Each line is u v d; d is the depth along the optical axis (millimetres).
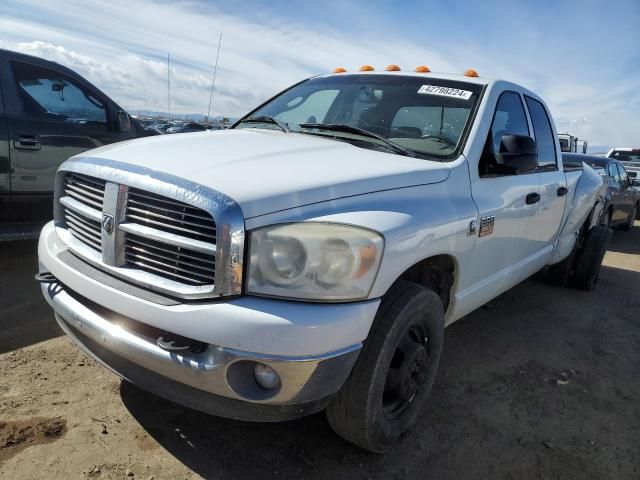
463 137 3000
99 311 2293
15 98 4715
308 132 3189
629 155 18109
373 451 2500
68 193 2641
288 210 1996
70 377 2988
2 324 3580
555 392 3410
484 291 3275
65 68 5133
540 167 3922
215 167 2160
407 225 2230
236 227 1897
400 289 2352
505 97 3436
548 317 4844
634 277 6926
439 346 2717
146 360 2082
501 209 3102
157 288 2068
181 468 2354
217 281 1935
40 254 2660
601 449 2826
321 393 1997
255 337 1882
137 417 2682
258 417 2027
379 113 3312
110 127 5465
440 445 2715
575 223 4809
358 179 2258
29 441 2414
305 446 2580
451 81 3396
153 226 2123
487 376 3533
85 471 2266
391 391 2551
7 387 2820
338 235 1979
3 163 4637
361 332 2035
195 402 2064
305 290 1943
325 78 3900
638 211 14375
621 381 3674
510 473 2559
